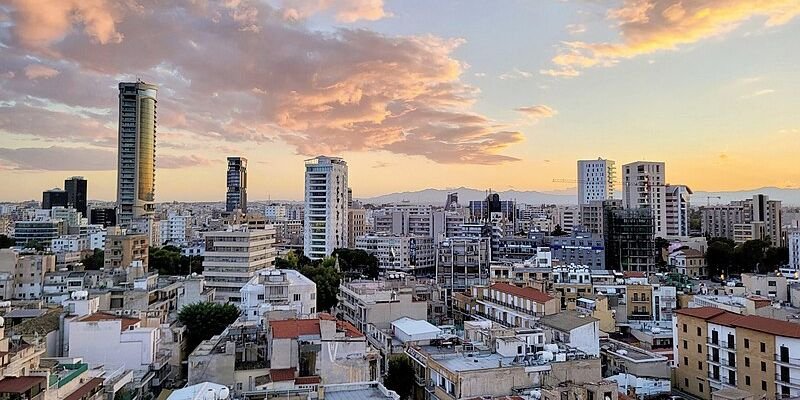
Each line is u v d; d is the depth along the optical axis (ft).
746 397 269.23
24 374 253.44
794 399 280.10
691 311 380.99
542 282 555.28
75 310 381.40
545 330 361.51
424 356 329.31
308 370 291.58
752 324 337.11
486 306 500.74
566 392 258.16
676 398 336.08
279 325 310.24
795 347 311.06
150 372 351.67
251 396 254.47
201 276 647.56
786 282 528.22
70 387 266.77
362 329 457.68
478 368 290.76
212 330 443.73
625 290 549.13
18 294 559.79
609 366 386.93
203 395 231.50
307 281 497.05
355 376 295.89
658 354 391.45
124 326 366.63
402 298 465.47
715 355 356.79
